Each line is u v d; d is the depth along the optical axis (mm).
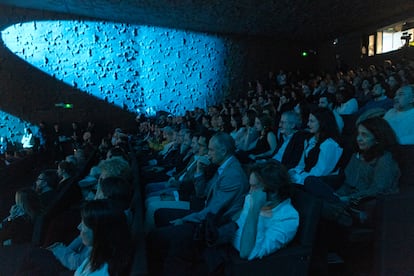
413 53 11617
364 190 2812
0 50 13586
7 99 13766
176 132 7355
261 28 14367
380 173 2732
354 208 2732
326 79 11219
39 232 2826
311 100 9070
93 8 12836
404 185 2795
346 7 11570
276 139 4918
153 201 3695
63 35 13922
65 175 4918
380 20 13242
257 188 2387
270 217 2359
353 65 14812
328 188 2805
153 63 14828
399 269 2359
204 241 2467
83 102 14328
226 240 2412
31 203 3500
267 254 2256
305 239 2316
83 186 4613
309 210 2332
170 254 2605
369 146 2812
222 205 2725
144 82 14805
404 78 6012
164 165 6535
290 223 2305
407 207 2344
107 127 14578
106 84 14477
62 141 13906
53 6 13031
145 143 10680
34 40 13727
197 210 3277
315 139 3527
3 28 13492
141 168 6172
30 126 13992
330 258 2803
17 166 8250
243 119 5684
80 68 14180
